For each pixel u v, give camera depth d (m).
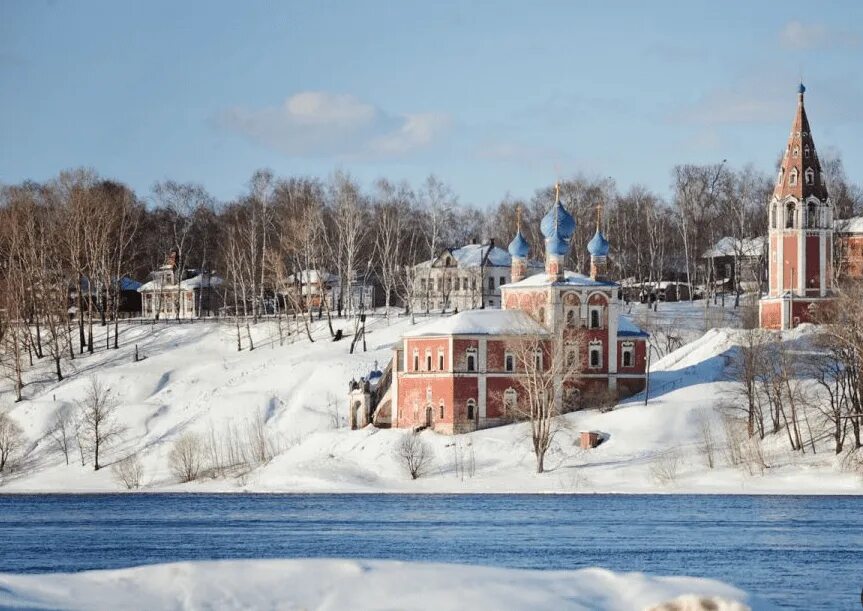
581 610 65.12
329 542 114.50
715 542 111.56
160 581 69.75
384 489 153.88
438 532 119.75
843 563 101.06
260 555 108.38
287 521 129.75
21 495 161.25
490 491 149.75
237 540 117.25
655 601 66.31
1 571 102.81
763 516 126.44
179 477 168.12
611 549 108.50
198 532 123.38
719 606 61.41
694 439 159.75
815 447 151.88
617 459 156.38
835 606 85.50
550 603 65.94
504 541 113.50
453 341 170.12
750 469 147.75
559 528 120.75
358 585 68.50
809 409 159.25
